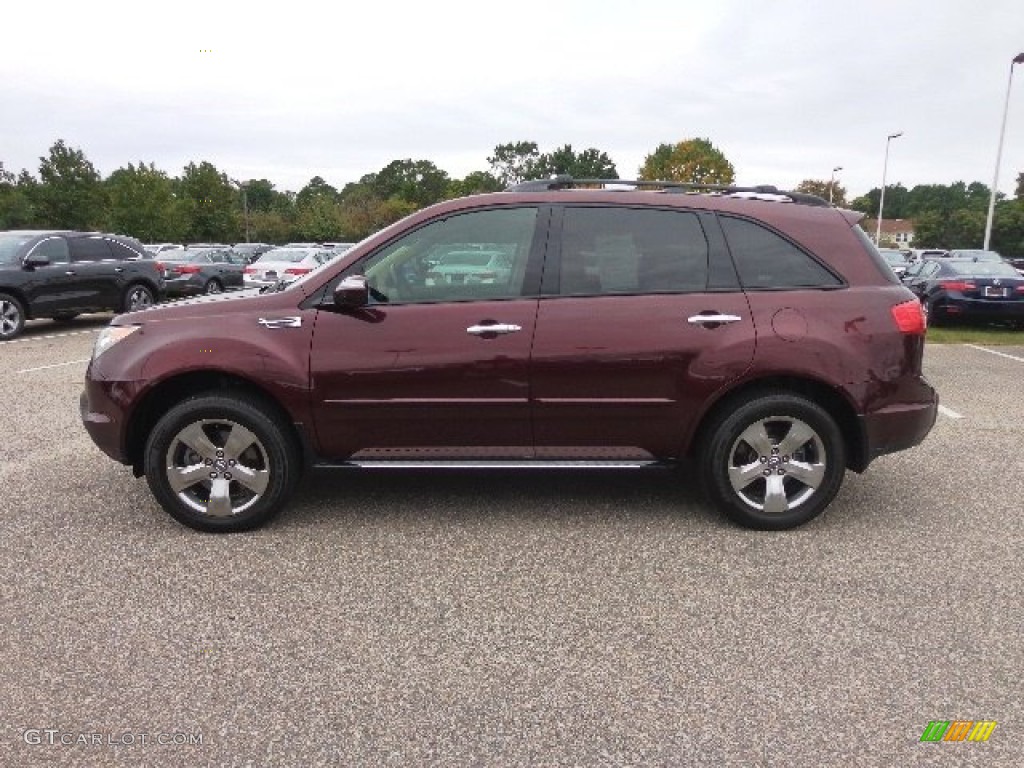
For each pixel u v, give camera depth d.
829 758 2.42
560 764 2.40
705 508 4.55
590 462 4.16
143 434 4.31
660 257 4.11
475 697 2.72
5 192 55.50
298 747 2.47
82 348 11.25
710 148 80.25
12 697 2.71
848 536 4.14
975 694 2.74
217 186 58.56
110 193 50.28
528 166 116.88
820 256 4.13
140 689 2.76
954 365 10.03
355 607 3.35
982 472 5.30
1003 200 87.12
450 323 4.01
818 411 4.06
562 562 3.80
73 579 3.60
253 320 4.05
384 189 113.44
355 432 4.11
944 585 3.57
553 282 4.07
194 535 4.12
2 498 4.67
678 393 4.04
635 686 2.79
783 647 3.04
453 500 4.68
